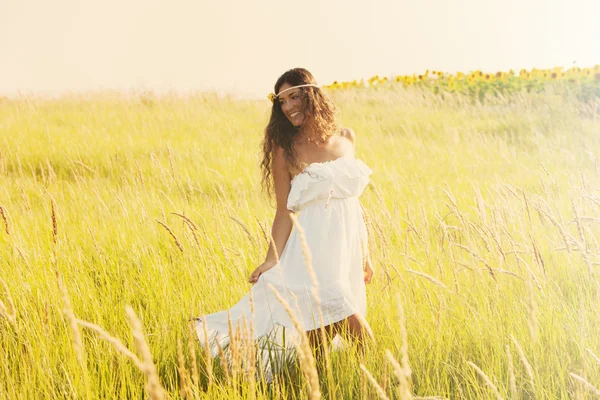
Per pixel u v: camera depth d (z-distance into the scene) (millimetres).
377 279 3957
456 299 3541
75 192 7254
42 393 2717
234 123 13781
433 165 9750
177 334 3268
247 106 16141
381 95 16875
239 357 2336
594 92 14914
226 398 2508
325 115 3203
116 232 5273
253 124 13875
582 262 4266
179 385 2842
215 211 5457
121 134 12203
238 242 5016
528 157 9961
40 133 11625
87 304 3695
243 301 3156
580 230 3271
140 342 1354
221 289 3910
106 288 4062
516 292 3705
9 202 6688
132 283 4191
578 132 11609
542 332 3098
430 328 3193
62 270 4215
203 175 8570
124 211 5660
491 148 10883
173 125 13445
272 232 3162
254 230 5145
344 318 3000
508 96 15984
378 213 5293
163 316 3527
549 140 11367
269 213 6289
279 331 3078
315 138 3201
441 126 13422
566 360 2830
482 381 2730
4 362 2928
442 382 2744
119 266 4477
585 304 3477
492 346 3018
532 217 5418
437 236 4719
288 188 3178
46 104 15375
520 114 13930
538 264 3561
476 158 10086
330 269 3039
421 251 4691
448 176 8898
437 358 2818
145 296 3977
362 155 10195
